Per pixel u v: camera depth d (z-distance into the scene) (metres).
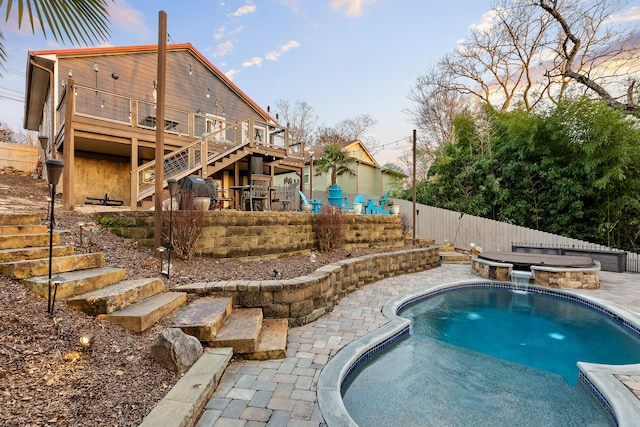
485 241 11.12
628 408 2.35
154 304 3.13
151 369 2.36
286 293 3.95
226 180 13.20
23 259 3.24
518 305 5.99
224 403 2.27
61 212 5.88
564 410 2.70
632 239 8.91
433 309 5.74
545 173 9.96
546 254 8.80
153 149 10.39
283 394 2.41
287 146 12.28
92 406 1.84
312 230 7.53
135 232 5.24
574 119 9.20
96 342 2.44
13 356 2.01
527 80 15.11
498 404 2.79
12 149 15.42
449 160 13.11
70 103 6.77
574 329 4.86
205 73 13.62
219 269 4.83
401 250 8.84
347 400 2.78
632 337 4.35
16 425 1.57
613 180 8.62
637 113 9.08
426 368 3.51
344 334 3.74
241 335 3.01
